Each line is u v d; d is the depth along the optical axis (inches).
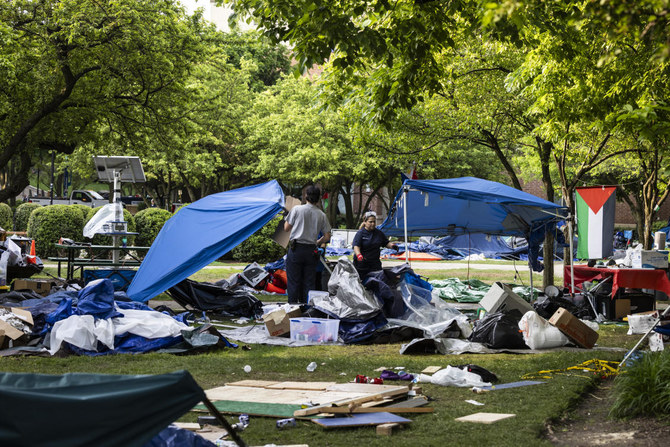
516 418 218.1
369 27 350.3
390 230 601.0
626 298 498.0
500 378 285.9
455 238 1245.7
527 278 832.3
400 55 367.6
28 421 107.7
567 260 600.7
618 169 1127.6
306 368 300.0
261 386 255.6
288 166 1434.5
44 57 575.5
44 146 674.8
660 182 749.9
